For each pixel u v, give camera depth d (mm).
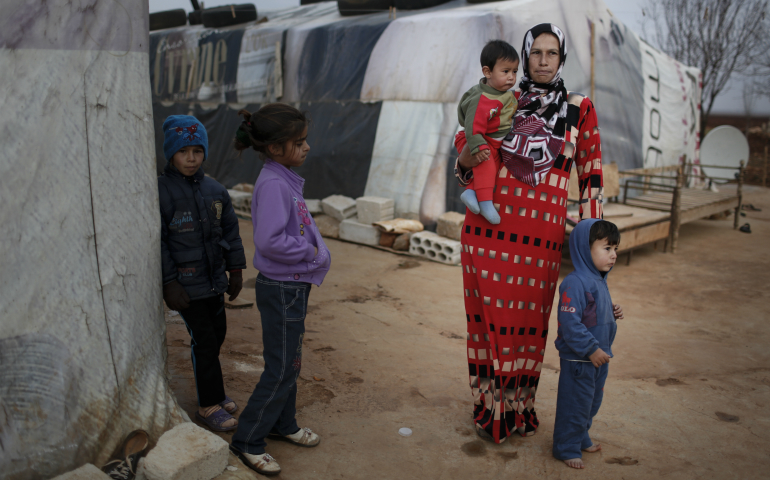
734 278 7035
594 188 2938
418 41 8266
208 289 2744
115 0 2172
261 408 2520
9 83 1897
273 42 10406
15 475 1945
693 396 3699
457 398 3492
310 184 9586
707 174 14070
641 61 10391
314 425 3049
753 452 2988
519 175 2795
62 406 2051
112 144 2207
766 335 5047
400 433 3029
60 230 2049
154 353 2436
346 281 6203
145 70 2328
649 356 4430
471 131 2711
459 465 2762
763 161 19016
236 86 11141
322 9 11906
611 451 2955
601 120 9227
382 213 8016
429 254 7367
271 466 2523
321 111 9531
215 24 12078
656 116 10922
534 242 2834
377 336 4527
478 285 2920
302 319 2543
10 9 1879
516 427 3018
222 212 2877
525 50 2855
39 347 2004
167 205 2623
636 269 7426
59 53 2014
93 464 2115
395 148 8422
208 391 2840
